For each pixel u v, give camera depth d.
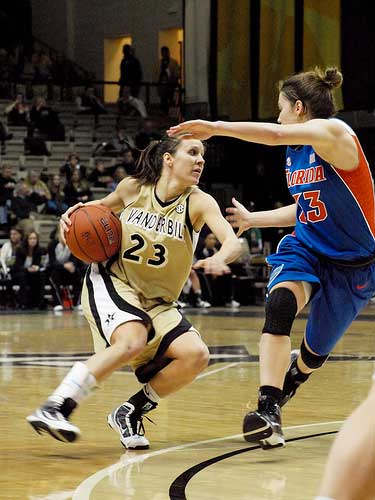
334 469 2.47
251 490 4.77
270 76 29.50
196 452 5.82
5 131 29.33
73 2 38.75
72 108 33.16
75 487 4.82
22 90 33.88
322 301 5.90
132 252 5.98
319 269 5.82
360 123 28.22
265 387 5.59
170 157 6.01
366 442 2.46
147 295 6.02
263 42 29.66
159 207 6.01
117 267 6.05
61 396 5.51
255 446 6.00
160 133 29.80
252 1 29.95
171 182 6.01
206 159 31.22
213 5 31.14
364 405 2.55
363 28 26.59
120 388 8.81
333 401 8.02
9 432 6.50
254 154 30.70
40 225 25.28
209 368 10.64
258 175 30.66
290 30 28.69
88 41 38.59
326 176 5.71
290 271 5.77
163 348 5.96
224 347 13.17
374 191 5.86
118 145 30.58
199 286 23.95
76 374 5.58
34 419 5.45
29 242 22.88
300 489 4.79
